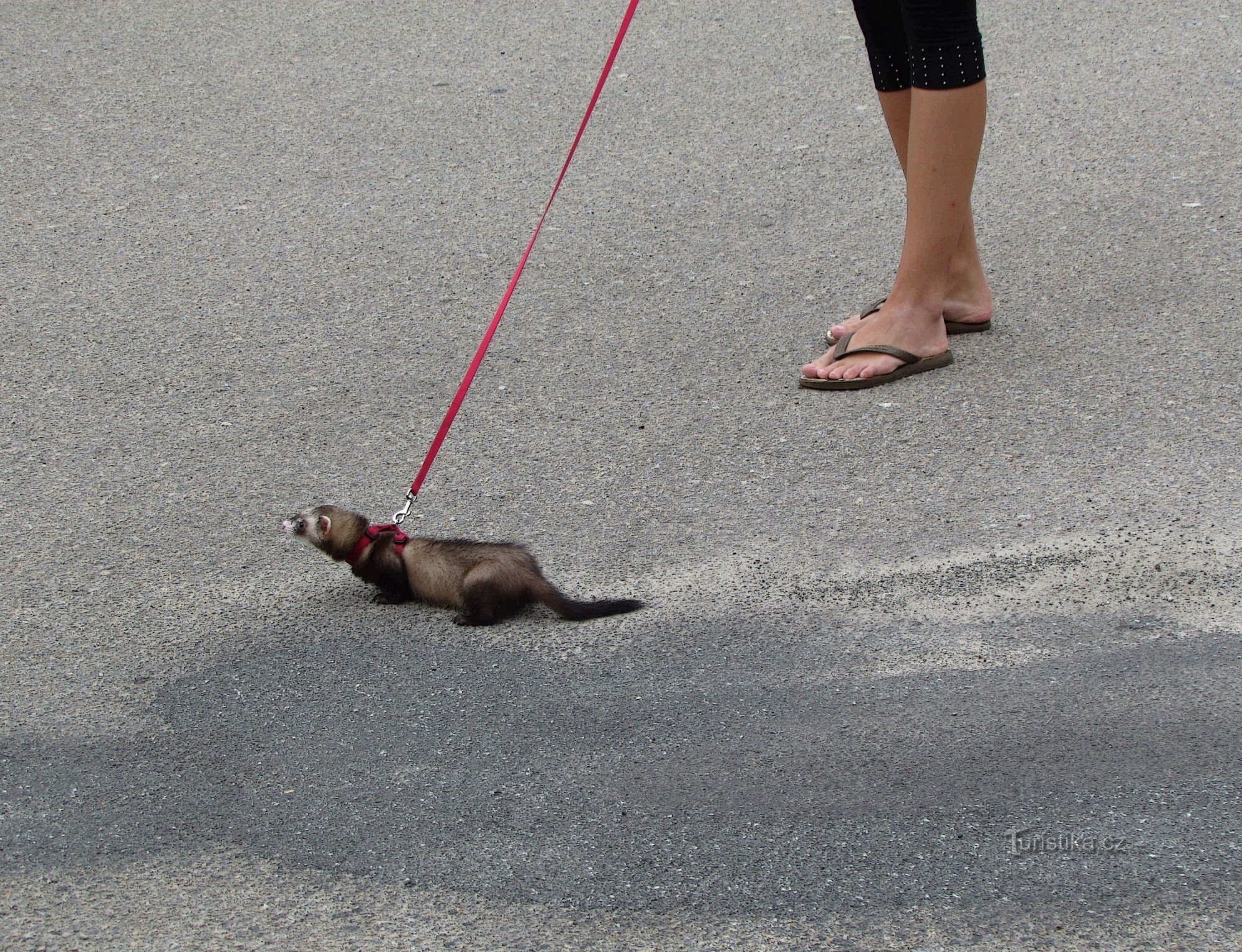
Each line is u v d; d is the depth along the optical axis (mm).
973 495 4809
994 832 3258
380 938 3000
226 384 5871
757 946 2941
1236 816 3268
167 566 4598
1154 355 5734
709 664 3973
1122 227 6961
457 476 5113
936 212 5574
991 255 6801
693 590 4348
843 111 8609
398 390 5789
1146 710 3664
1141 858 3156
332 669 4027
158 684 3969
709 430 5383
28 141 8500
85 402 5738
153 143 8453
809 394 5633
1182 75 8789
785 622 4160
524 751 3629
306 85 9250
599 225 7359
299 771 3576
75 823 3396
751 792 3430
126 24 10281
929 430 5289
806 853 3217
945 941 2939
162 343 6250
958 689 3805
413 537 4535
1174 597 4172
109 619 4297
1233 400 5316
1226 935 2924
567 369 5926
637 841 3279
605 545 4621
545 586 4215
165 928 3047
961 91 5387
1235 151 7703
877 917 3018
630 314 6418
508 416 5543
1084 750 3527
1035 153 7902
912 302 5715
